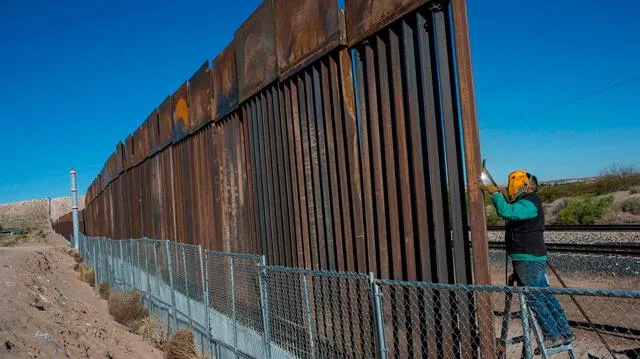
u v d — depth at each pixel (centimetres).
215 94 1137
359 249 637
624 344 696
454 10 497
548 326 486
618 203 3097
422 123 548
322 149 721
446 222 528
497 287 366
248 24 934
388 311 592
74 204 4688
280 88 834
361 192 643
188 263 1112
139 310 1458
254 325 771
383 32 603
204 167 1230
